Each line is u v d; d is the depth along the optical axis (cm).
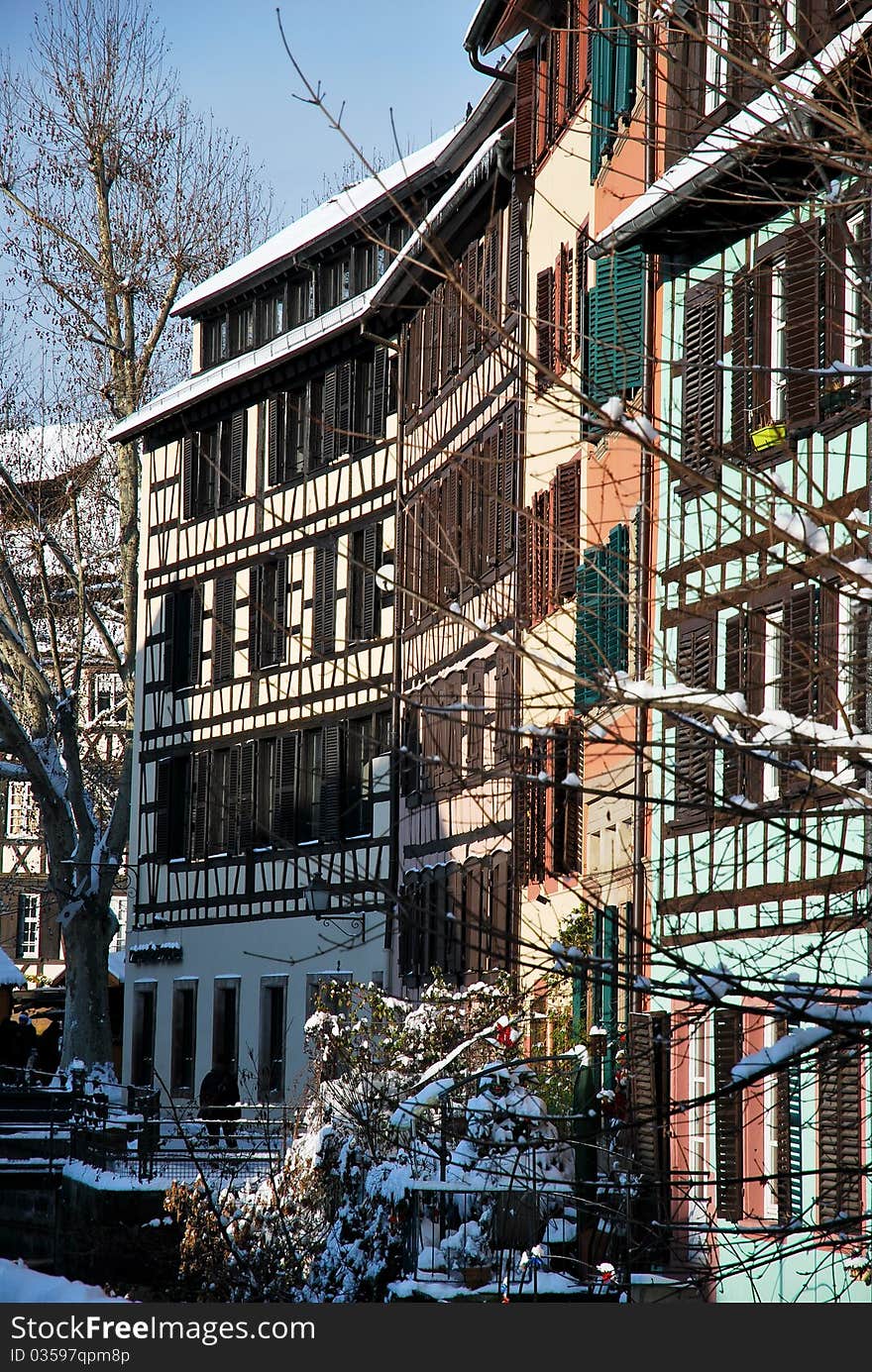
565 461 3156
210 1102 5025
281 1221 2786
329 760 5131
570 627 3058
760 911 1986
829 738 1032
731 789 2241
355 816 5003
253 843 5500
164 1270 3180
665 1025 1216
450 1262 2203
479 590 1024
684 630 2305
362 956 4844
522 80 3681
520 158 3641
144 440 6350
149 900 6066
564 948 1044
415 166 4731
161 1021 5925
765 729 1060
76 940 5906
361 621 5075
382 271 5228
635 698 991
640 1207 1769
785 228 2186
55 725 6012
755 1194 2227
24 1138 4966
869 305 1208
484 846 3806
